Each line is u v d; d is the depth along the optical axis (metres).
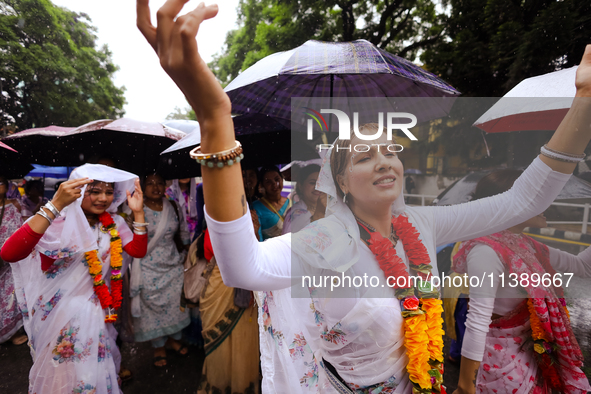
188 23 0.54
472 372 1.32
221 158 0.64
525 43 5.02
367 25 9.48
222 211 0.67
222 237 0.70
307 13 9.45
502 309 1.42
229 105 0.64
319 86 1.98
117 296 1.96
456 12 6.98
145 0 0.57
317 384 1.08
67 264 1.83
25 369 2.67
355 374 0.95
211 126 0.63
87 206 1.95
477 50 5.93
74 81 12.66
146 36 0.59
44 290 1.79
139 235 2.09
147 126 2.98
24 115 11.67
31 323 1.85
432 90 1.79
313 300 0.94
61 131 3.60
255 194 2.65
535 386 1.41
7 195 3.68
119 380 2.22
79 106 13.00
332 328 0.94
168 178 2.96
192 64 0.56
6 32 10.86
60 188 1.71
